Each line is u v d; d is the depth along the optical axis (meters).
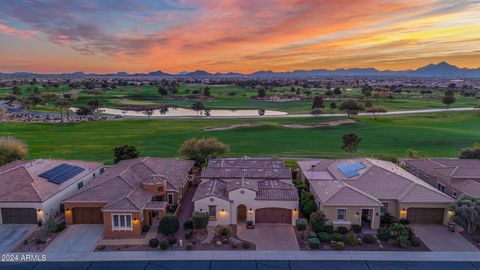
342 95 192.38
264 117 117.94
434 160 45.72
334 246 28.64
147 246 29.02
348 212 31.83
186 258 27.12
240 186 33.47
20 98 156.75
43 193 34.06
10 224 32.94
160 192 36.06
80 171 42.22
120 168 41.91
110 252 28.00
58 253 27.81
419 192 33.88
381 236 29.92
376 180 36.38
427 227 32.81
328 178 39.56
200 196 33.62
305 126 96.88
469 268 25.91
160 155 63.41
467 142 74.50
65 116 119.19
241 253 27.98
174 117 120.19
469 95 183.88
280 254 27.86
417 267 25.98
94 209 33.41
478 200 30.80
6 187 34.41
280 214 33.75
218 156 58.41
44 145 71.31
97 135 83.94
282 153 65.25
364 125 97.00
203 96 198.50
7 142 50.34
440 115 113.50
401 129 89.94
